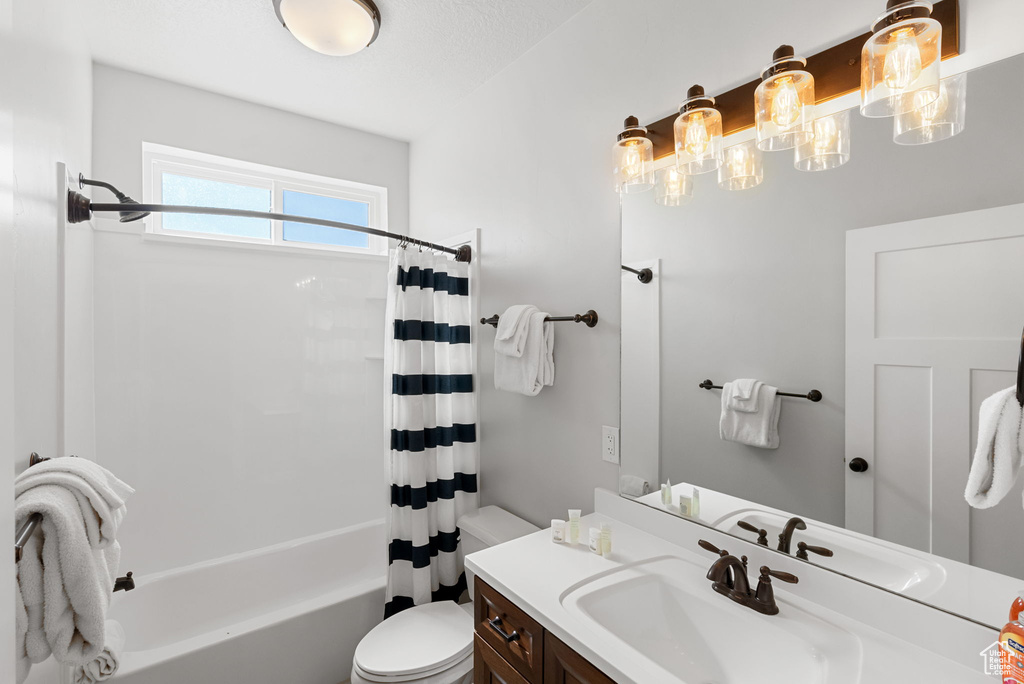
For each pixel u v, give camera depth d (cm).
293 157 267
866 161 106
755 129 126
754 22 129
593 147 176
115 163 224
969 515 94
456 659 165
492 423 232
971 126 93
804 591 116
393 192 303
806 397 117
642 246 156
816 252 115
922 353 99
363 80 232
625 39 164
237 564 239
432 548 225
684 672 113
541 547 144
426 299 222
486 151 233
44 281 112
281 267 261
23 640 84
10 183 50
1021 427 88
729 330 132
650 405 154
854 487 109
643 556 138
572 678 103
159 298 231
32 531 80
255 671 184
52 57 124
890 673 92
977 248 92
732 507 132
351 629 208
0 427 44
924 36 92
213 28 193
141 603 213
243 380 251
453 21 187
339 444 278
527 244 207
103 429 219
